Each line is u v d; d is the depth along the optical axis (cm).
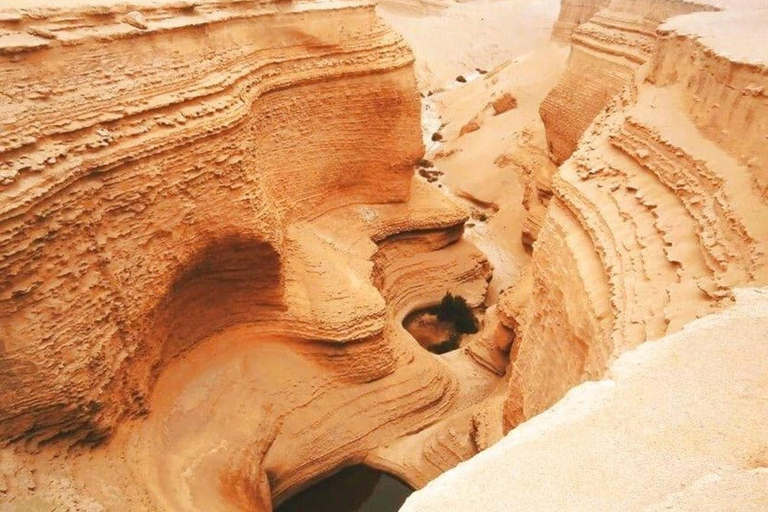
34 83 792
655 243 743
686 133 834
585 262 845
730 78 785
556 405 423
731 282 595
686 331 477
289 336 1253
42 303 775
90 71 863
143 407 980
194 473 985
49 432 812
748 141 720
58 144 796
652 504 339
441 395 1400
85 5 887
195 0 1122
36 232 756
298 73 1400
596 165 956
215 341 1190
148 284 949
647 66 1142
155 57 974
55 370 789
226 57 1163
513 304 1334
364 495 1282
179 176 985
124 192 888
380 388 1327
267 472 1122
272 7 1330
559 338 862
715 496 330
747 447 370
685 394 411
